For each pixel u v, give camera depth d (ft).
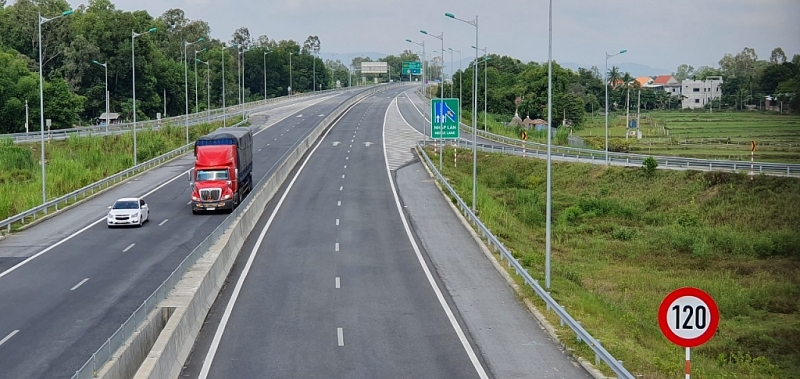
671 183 219.00
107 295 101.55
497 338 85.40
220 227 123.44
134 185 211.82
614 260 165.99
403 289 108.37
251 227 152.76
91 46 450.71
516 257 139.03
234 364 75.56
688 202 206.69
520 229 189.98
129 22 479.82
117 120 458.50
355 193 199.00
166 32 653.30
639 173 230.89
